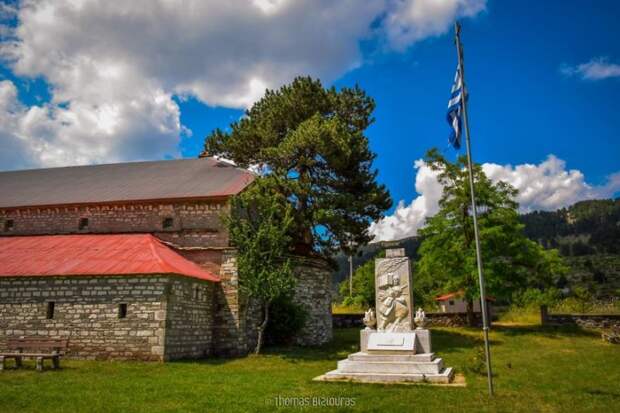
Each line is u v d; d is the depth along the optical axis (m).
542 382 14.73
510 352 23.61
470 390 12.93
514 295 38.31
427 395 12.23
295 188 28.28
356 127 33.78
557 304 42.22
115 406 11.40
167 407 11.27
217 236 25.98
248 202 25.84
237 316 24.39
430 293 44.38
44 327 21.23
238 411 10.80
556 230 194.62
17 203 29.28
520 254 32.91
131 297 20.83
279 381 15.02
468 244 33.72
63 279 21.56
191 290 22.73
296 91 32.66
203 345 23.42
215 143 34.06
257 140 32.53
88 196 28.95
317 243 30.17
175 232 26.52
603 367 18.39
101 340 20.66
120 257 22.70
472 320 34.16
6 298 21.88
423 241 35.38
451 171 34.72
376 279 16.83
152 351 20.09
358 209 29.92
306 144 28.62
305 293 29.78
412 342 15.27
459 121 13.84
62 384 14.40
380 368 14.92
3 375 16.11
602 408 11.02
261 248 23.83
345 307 51.09
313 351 25.16
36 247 25.02
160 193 27.72
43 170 35.78
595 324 32.69
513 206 33.78
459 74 13.75
